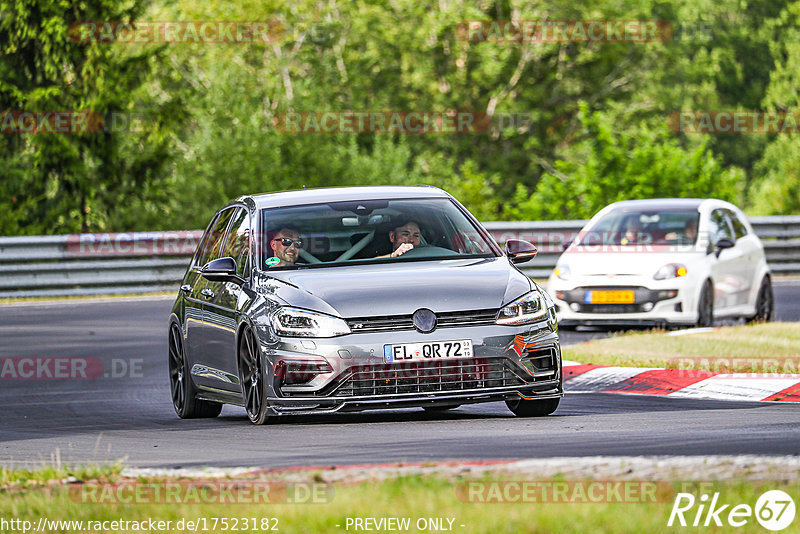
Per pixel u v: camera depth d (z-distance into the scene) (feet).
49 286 272.72
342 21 612.29
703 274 189.47
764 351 147.23
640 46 633.20
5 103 454.81
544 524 57.31
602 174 390.21
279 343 102.27
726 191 385.70
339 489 66.08
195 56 554.87
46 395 143.64
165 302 254.88
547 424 100.94
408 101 612.70
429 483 66.39
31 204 454.81
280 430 102.63
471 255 112.98
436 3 619.26
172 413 127.24
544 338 104.32
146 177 463.83
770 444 84.53
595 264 190.90
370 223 114.32
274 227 113.70
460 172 620.90
